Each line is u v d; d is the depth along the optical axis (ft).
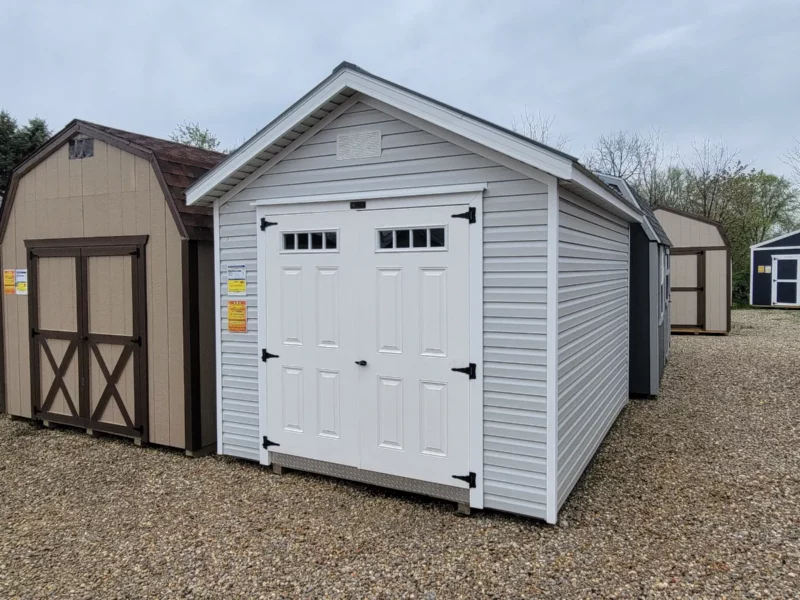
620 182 23.07
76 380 19.84
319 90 14.07
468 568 10.63
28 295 20.81
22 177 20.83
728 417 21.53
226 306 16.83
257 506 13.78
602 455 17.35
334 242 14.79
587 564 10.71
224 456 17.52
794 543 11.50
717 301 46.03
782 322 54.75
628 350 24.21
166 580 10.43
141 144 18.02
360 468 14.58
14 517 13.41
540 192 12.10
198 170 18.99
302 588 10.06
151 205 17.74
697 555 11.03
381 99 13.30
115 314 18.79
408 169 13.67
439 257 13.28
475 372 12.92
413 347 13.67
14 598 9.91
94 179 18.98
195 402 17.38
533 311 12.25
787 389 25.76
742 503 13.65
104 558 11.31
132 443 19.10
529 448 12.42
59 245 19.88
